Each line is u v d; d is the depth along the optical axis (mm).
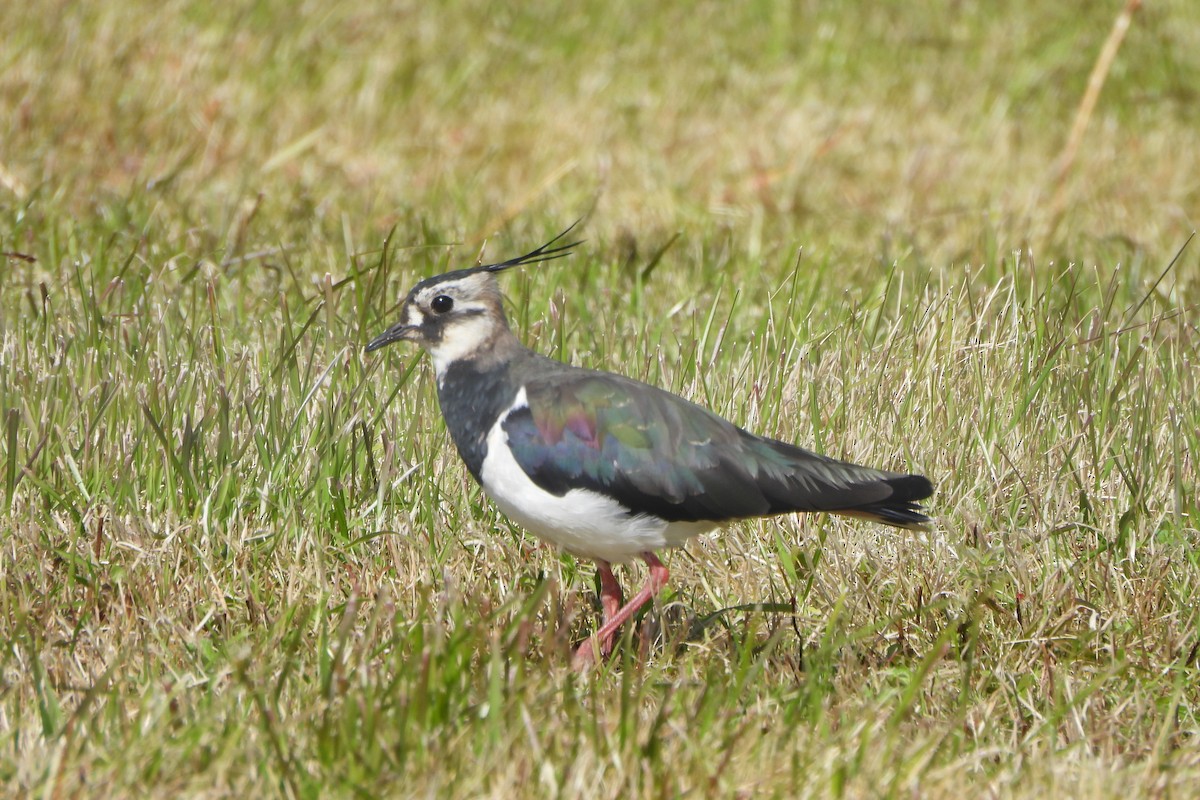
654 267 15328
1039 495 10820
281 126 19250
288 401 11562
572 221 17188
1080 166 19688
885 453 11250
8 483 10070
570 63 22344
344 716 7656
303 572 9859
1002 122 21094
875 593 9906
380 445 11117
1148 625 9625
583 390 9117
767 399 11516
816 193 18766
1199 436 11352
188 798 7207
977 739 8398
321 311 13477
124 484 10320
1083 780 7703
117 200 16219
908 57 23406
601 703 8531
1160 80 22375
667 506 8977
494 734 7629
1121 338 13195
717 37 23734
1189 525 10742
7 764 7477
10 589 9469
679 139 20016
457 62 21875
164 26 21062
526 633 8602
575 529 9148
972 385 11930
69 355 12070
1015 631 9516
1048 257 16250
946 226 17578
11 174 16875
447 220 16938
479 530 10508
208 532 10094
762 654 8648
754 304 14648
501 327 9562
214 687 8273
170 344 12242
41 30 19953
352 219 16781
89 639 8930
